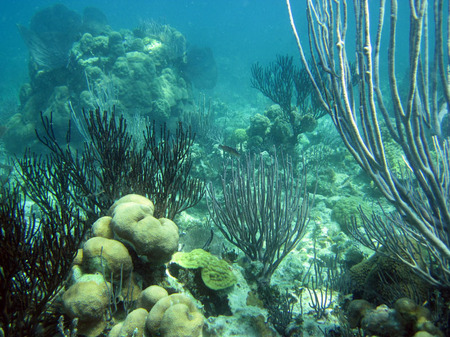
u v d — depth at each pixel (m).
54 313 0.88
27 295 0.82
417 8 0.74
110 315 0.89
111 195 1.28
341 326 1.08
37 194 1.36
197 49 5.50
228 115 6.38
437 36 0.77
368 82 0.78
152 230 0.95
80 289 0.83
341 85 0.82
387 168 0.81
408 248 1.08
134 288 0.97
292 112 3.29
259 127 3.21
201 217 2.32
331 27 0.87
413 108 0.78
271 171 1.39
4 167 2.68
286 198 1.36
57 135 3.57
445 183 0.92
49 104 3.74
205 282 1.13
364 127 0.84
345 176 3.22
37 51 3.92
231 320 1.12
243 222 1.38
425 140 0.81
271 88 3.71
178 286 1.09
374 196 2.81
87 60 3.76
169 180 1.30
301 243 2.03
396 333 0.84
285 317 1.19
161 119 4.02
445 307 0.94
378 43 0.82
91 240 0.92
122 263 0.91
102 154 1.27
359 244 1.83
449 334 0.86
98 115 1.28
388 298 1.14
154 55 4.44
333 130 4.75
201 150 2.83
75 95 3.71
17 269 0.82
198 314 0.86
